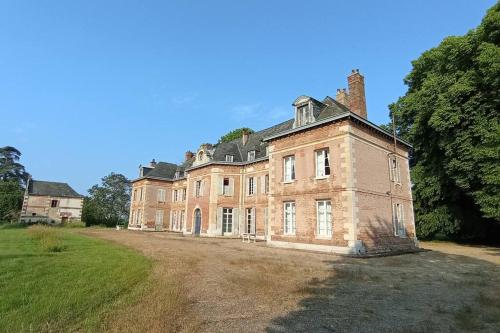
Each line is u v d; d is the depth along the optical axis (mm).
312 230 17391
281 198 19672
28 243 15078
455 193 23656
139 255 12609
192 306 6074
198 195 31781
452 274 10484
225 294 7008
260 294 7078
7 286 6695
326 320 5512
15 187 49000
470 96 19922
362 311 6090
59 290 6539
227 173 30359
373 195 17641
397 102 29406
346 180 16328
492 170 17609
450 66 21422
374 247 16594
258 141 30953
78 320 4895
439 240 28625
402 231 19781
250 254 14484
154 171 43562
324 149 17969
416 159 27812
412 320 5609
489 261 14289
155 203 42281
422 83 24906
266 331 4922
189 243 20000
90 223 50906
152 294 6500
